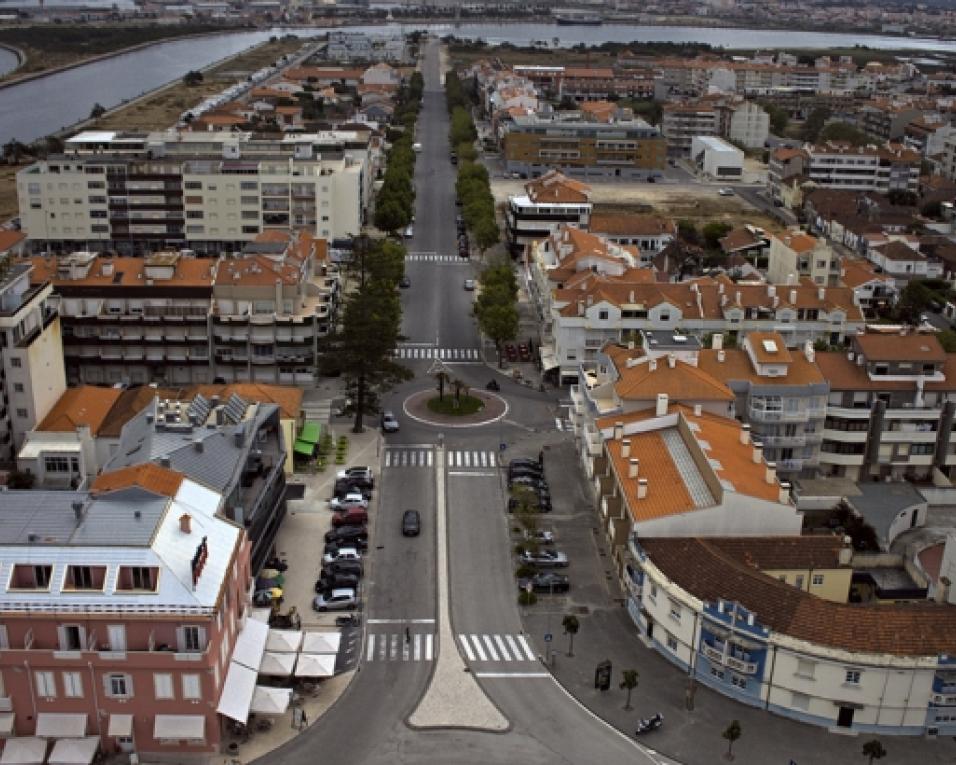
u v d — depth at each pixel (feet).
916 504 497.87
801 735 352.49
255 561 420.77
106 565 326.44
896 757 342.23
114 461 424.46
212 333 628.69
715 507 410.93
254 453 442.91
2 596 321.32
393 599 427.74
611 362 542.57
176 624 322.55
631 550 412.98
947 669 342.85
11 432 515.91
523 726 353.72
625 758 338.75
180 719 329.93
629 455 465.88
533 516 483.92
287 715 355.97
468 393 650.02
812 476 541.75
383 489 523.29
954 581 403.95
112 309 625.41
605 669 371.35
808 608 359.05
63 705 327.47
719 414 500.74
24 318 508.94
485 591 435.94
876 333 575.38
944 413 533.96
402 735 347.97
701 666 378.12
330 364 604.90
